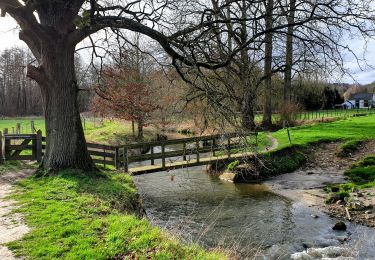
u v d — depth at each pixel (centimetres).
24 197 928
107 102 2155
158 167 1602
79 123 1218
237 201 1402
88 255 584
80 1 1145
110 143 2691
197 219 1182
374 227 1040
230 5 1105
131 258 591
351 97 9125
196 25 1055
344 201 1284
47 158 1192
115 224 725
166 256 591
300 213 1220
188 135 3266
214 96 861
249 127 886
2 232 684
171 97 1469
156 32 1073
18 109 7731
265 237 1010
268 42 1021
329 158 2023
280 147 2045
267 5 1086
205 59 1088
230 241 978
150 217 1191
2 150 1501
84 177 1127
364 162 1812
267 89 2456
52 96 1177
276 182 1684
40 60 1186
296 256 874
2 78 7694
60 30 1149
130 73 1867
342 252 888
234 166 1800
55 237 660
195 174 1931
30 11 1042
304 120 3666
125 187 1119
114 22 1113
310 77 1408
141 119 2625
